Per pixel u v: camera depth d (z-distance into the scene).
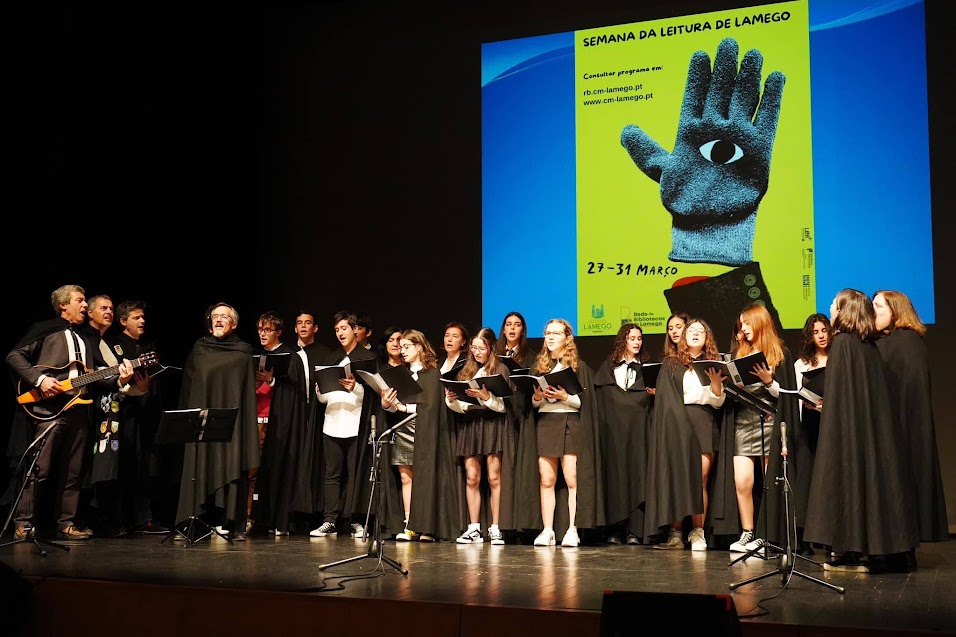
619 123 7.28
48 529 6.09
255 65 8.20
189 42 7.49
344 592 3.69
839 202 6.69
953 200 6.43
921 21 6.59
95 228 6.67
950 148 6.46
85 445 5.53
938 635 2.92
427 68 7.82
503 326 6.06
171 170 7.32
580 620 3.24
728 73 7.02
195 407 5.87
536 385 5.26
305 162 8.07
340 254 7.91
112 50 6.81
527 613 3.32
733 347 5.36
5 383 6.11
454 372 5.88
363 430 6.14
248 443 5.93
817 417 5.19
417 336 5.96
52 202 6.36
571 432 5.59
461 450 5.78
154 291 7.15
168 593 3.79
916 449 4.55
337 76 8.05
